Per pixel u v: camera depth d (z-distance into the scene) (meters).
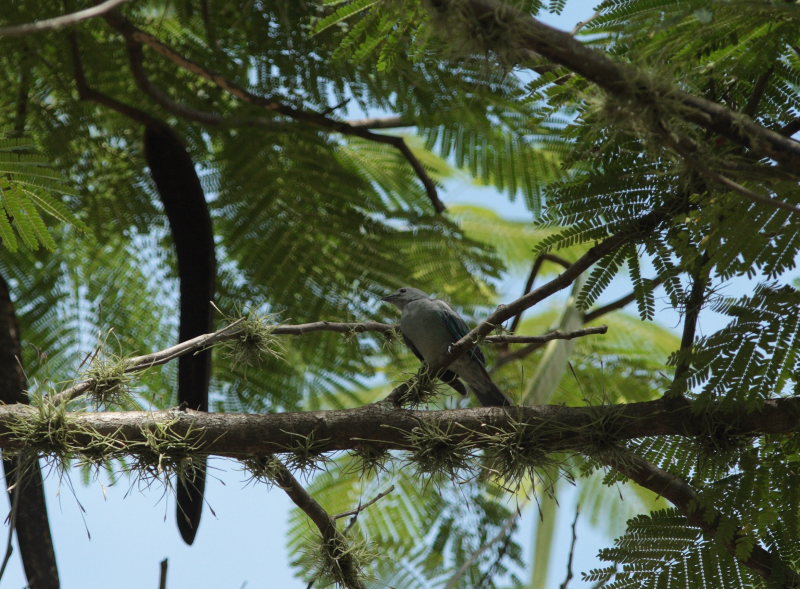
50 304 12.12
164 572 7.16
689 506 8.07
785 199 7.29
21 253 11.95
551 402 14.09
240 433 8.03
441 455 8.11
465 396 11.59
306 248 12.45
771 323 7.38
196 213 9.83
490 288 13.34
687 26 6.83
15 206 8.58
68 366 11.91
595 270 8.07
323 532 8.77
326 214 12.66
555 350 12.43
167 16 11.89
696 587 8.10
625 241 7.92
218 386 12.07
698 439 8.07
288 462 8.16
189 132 12.40
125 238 12.31
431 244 13.05
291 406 12.27
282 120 12.43
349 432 8.21
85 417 7.77
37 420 7.59
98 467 7.73
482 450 8.54
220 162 12.59
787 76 7.72
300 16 10.91
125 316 12.38
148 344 12.38
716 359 7.38
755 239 7.25
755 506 7.88
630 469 8.05
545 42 6.45
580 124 7.75
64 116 12.07
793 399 7.89
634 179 7.86
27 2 10.85
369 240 12.71
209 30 11.52
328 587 8.86
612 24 7.05
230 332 8.90
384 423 8.24
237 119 12.01
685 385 7.43
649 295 7.83
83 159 12.16
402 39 8.02
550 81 7.46
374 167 14.34
